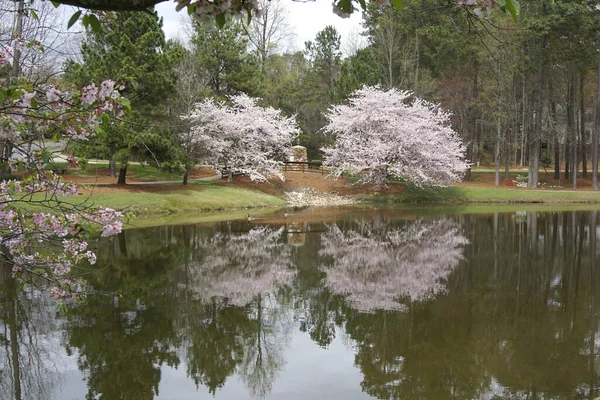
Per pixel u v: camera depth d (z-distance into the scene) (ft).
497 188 106.73
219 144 89.25
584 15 87.56
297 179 103.55
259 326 27.14
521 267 41.24
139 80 69.97
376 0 7.04
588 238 55.06
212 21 7.54
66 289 13.75
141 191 76.07
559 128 127.75
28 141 11.14
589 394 19.07
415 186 100.78
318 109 138.92
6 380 20.22
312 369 21.83
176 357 22.90
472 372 21.17
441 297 32.81
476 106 119.24
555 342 24.61
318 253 46.93
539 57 99.04
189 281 36.22
